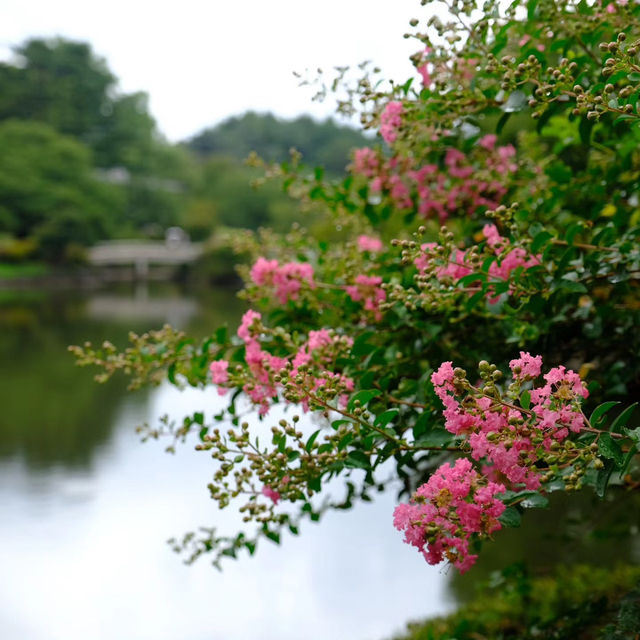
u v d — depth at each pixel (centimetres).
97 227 7944
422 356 285
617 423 168
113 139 9688
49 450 1705
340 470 213
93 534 1148
